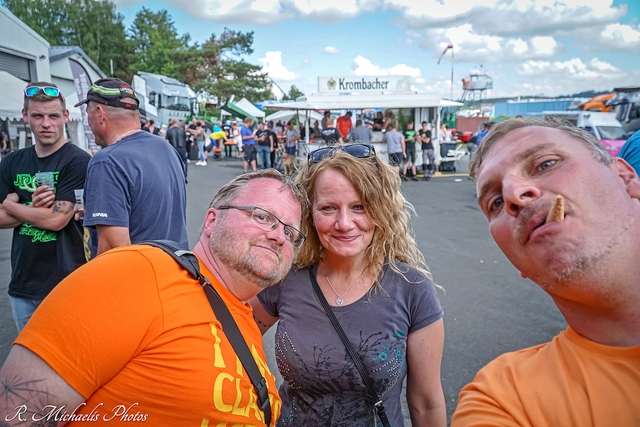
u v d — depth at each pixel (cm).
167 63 4709
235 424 118
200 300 122
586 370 84
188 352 111
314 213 161
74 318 101
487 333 357
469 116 4634
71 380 98
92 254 236
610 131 1301
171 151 244
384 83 1436
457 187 1254
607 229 76
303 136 1512
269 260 136
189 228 724
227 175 1491
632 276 76
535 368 92
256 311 174
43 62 1502
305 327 157
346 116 1395
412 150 1389
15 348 100
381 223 157
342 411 153
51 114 238
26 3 4822
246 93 4591
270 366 315
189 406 110
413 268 165
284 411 160
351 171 154
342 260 161
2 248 625
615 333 83
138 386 107
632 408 78
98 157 213
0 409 94
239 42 4716
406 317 158
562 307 88
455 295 446
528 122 96
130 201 215
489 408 91
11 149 1333
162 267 118
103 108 233
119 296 107
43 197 233
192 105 3247
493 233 88
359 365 150
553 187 80
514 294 448
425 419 162
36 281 244
